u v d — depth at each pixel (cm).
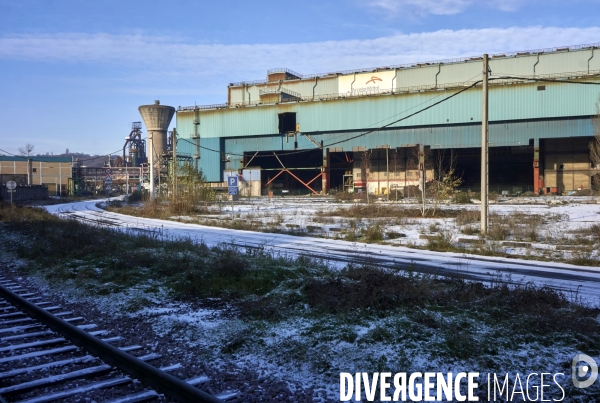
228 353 737
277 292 1008
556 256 1664
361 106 7000
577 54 6178
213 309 964
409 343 703
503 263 1536
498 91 6281
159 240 1880
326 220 2952
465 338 693
